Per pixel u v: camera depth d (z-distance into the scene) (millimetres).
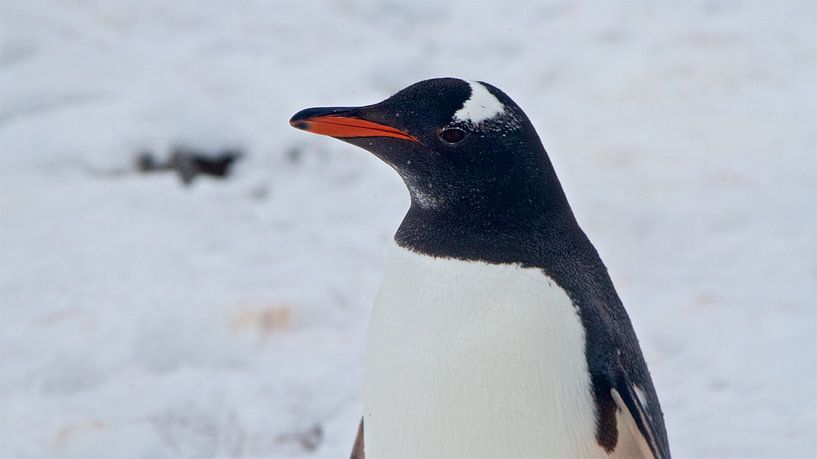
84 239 20719
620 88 28984
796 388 15602
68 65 29438
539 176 9242
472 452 8820
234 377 16031
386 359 9008
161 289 18422
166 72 29250
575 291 8984
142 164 24984
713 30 32250
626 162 24734
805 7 33562
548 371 8688
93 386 16109
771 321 17672
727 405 15344
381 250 20922
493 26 33562
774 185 23094
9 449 14297
